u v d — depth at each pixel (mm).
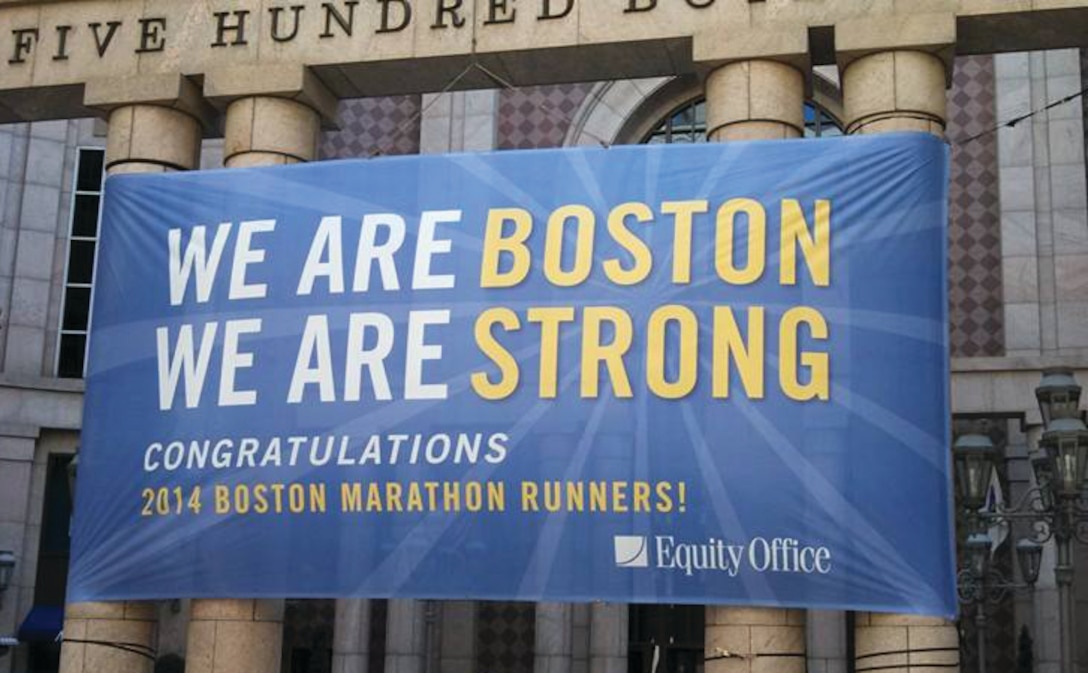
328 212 13812
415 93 15023
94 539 13836
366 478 13141
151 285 14156
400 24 14281
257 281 13828
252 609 13414
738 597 12188
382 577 12898
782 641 12258
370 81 14727
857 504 12164
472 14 14117
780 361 12523
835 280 12617
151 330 14062
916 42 13016
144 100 14672
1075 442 13234
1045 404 13852
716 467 12414
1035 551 15586
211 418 13672
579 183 13320
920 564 12023
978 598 15250
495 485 12828
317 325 13570
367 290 13531
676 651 22906
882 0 13172
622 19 13734
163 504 13648
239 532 13367
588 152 13375
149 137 14695
